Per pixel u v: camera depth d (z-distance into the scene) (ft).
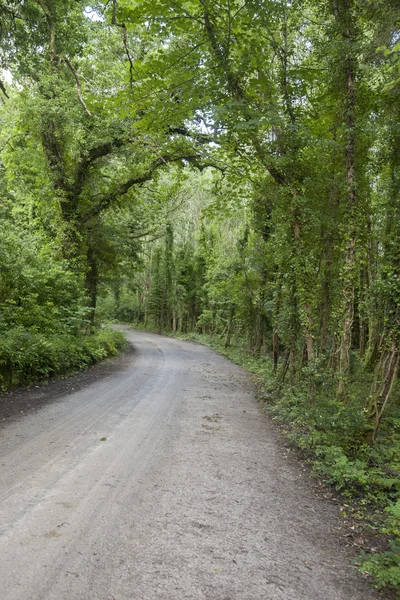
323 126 34.30
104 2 18.28
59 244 59.77
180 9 29.04
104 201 69.62
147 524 12.62
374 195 38.55
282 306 44.32
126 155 63.05
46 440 20.24
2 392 30.35
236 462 19.26
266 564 10.99
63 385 36.40
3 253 42.80
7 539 11.17
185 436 22.97
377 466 19.22
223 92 33.45
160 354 78.02
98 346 58.29
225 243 96.37
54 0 37.76
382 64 28.25
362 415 21.30
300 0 30.78
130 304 208.85
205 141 46.65
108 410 27.91
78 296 58.44
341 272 29.12
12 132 60.90
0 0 31.32
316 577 10.60
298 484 17.25
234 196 42.75
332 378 28.58
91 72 55.83
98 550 10.98
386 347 21.79
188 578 10.05
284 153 33.94
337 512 14.82
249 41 31.71
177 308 151.84
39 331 45.09
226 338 102.63
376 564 11.19
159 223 97.40
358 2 29.60
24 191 66.18
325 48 29.78
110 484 15.43
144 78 31.81
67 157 60.85
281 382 40.63
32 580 9.50
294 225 34.53
